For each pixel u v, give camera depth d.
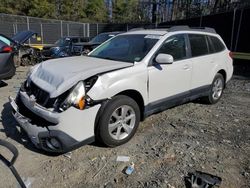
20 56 12.78
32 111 3.76
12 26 23.20
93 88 3.67
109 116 3.83
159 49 4.65
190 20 16.25
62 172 3.44
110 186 3.19
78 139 3.59
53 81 3.75
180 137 4.46
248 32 12.13
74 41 16.12
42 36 25.09
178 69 4.91
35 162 3.64
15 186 3.15
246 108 6.15
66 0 46.78
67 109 3.45
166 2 37.84
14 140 4.22
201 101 6.35
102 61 4.49
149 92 4.44
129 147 4.08
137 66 4.27
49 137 3.49
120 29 28.64
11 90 7.43
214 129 4.84
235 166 3.63
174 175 3.40
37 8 41.03
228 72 6.53
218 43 6.28
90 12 51.16
